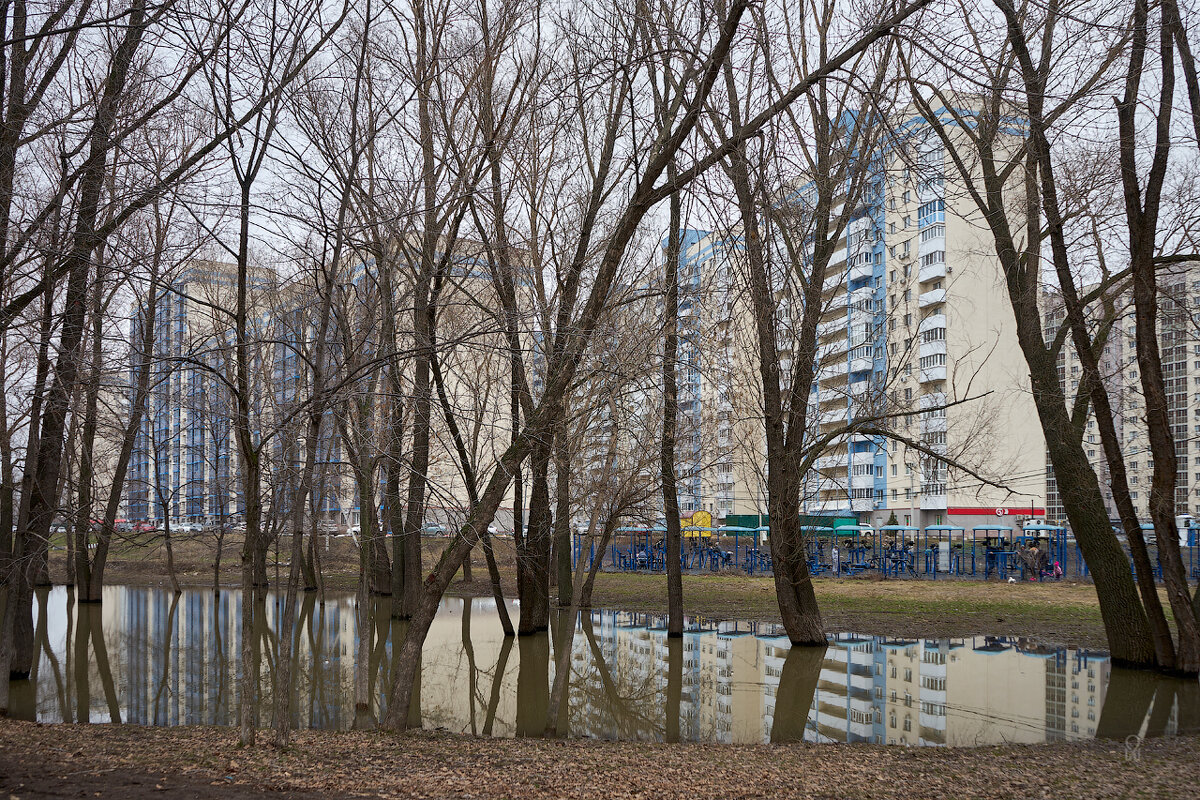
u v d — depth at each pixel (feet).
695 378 79.15
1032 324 65.62
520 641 80.02
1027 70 51.24
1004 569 130.11
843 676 63.46
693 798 29.58
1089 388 62.28
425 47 52.80
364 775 32.04
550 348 49.08
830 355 77.51
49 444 57.72
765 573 145.59
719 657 72.28
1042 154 58.08
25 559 54.39
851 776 33.32
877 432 74.64
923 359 182.60
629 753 38.45
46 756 33.14
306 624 95.40
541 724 50.70
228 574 153.79
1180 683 58.03
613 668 67.97
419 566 92.07
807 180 63.21
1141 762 35.88
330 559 163.73
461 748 38.78
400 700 44.21
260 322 73.46
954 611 93.76
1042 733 46.19
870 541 165.99
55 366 50.52
